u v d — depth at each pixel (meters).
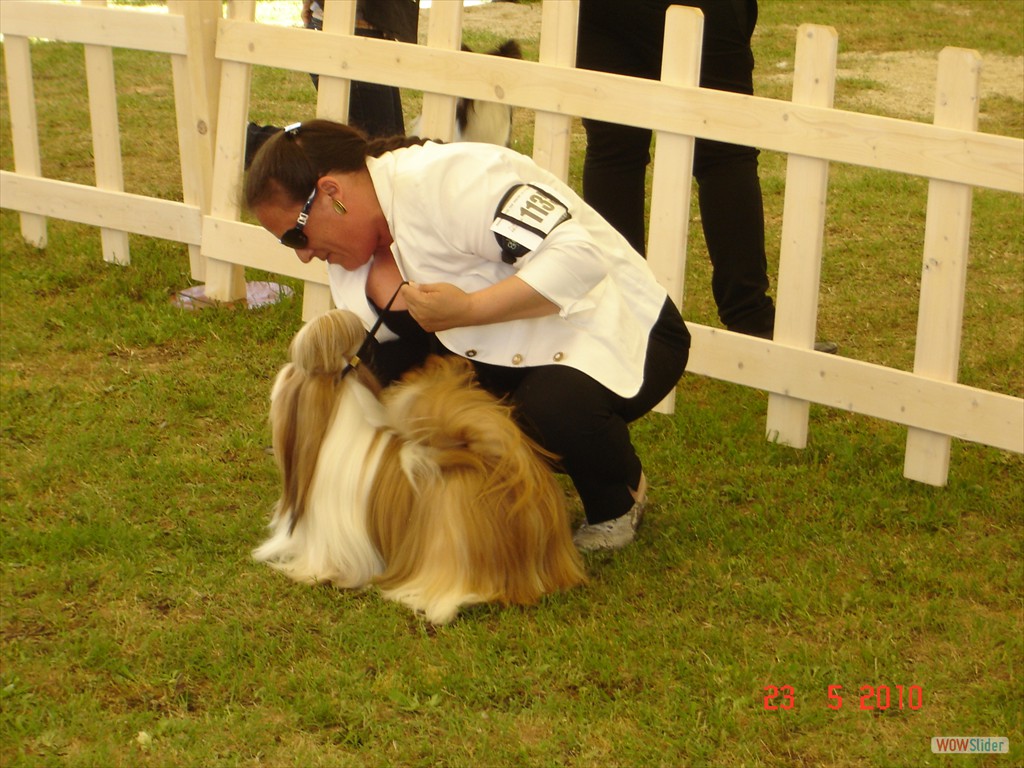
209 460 3.93
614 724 2.72
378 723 2.73
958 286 3.63
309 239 2.99
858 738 2.69
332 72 4.62
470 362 3.17
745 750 2.64
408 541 3.13
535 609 3.11
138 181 6.79
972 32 11.18
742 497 3.73
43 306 5.13
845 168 7.15
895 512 3.62
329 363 3.07
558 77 4.09
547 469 3.13
